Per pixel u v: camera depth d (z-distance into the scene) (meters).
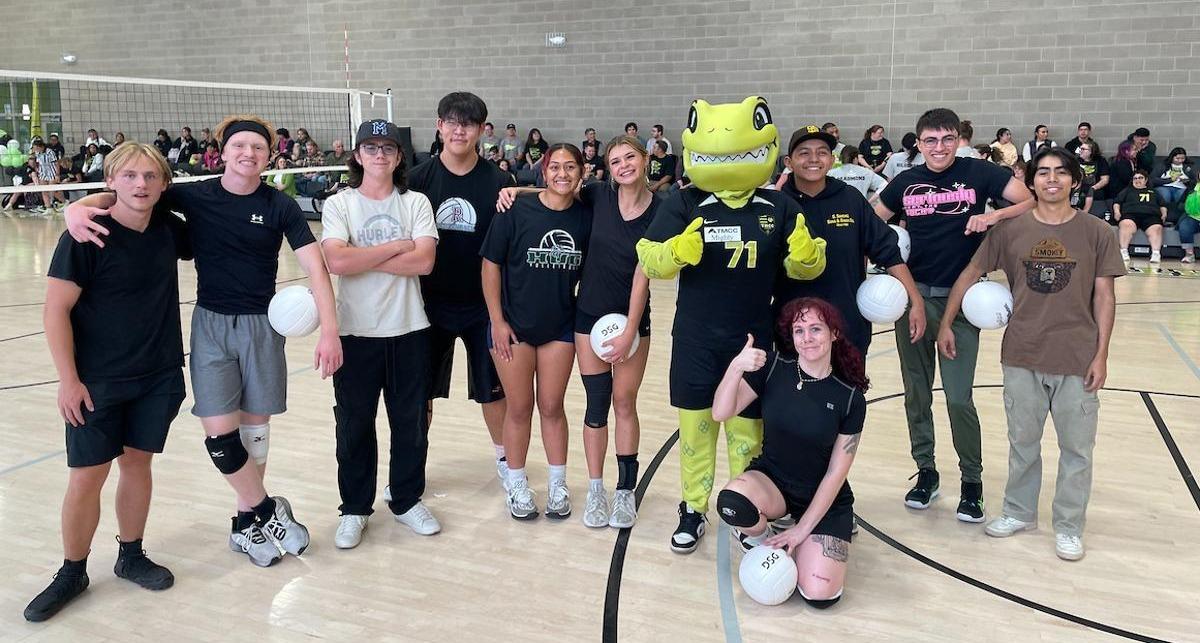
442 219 3.72
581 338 3.56
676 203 3.29
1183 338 6.94
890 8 13.00
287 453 4.54
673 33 14.20
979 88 12.77
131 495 3.15
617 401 3.65
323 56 16.50
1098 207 11.50
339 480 3.56
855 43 13.27
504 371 3.62
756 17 13.71
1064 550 3.38
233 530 3.48
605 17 14.54
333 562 3.39
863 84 13.32
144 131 18.14
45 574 3.26
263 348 3.23
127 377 2.95
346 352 3.41
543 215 3.48
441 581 3.24
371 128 3.31
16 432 4.83
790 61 13.65
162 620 2.96
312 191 15.34
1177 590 3.15
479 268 3.80
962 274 3.62
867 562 3.38
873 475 4.27
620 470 3.73
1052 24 12.30
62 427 4.93
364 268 3.29
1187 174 11.45
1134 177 11.13
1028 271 3.36
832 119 13.57
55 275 2.77
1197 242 10.91
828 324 2.97
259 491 3.38
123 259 2.87
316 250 3.22
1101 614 2.99
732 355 3.33
